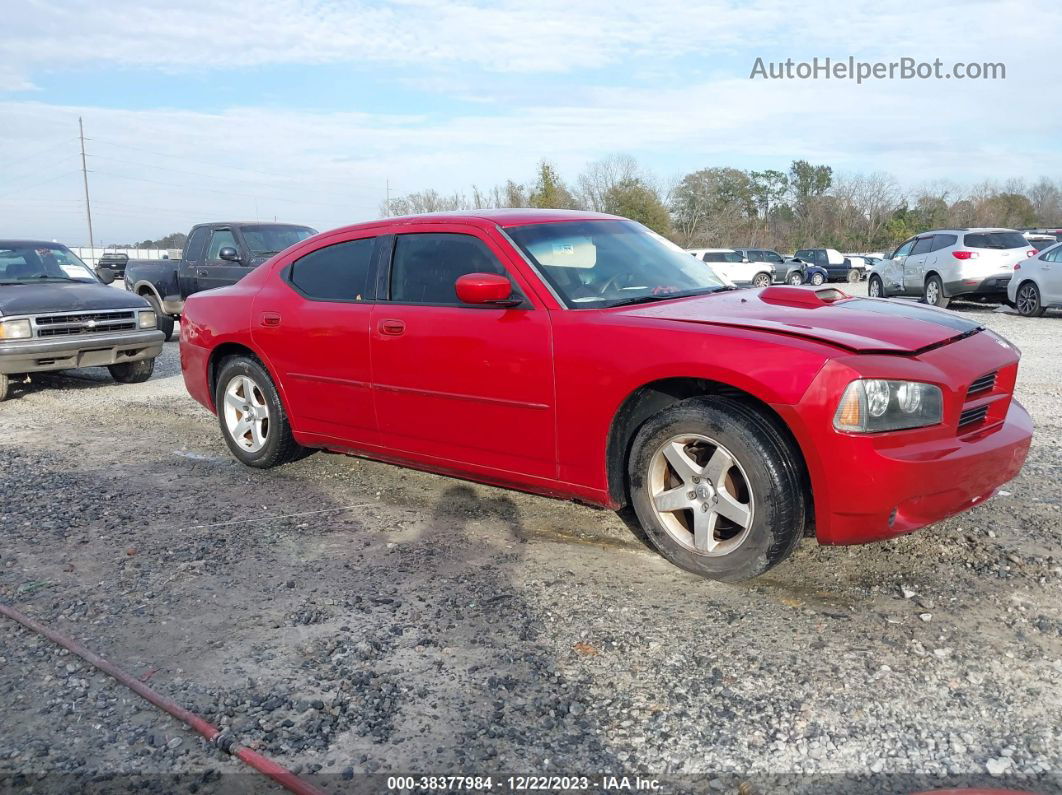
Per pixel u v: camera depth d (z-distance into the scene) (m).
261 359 5.30
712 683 2.83
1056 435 5.93
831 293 4.15
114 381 9.79
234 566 3.95
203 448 6.29
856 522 3.23
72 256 10.35
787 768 2.40
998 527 4.13
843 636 3.12
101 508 4.85
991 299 16.44
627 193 47.59
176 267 13.27
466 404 4.20
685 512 3.81
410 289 4.52
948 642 3.06
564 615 3.35
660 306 3.91
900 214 65.44
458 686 2.85
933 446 3.24
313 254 5.16
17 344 8.24
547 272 4.09
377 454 4.84
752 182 73.00
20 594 3.67
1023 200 68.31
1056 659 2.94
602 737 2.56
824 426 3.15
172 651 3.14
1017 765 2.39
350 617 3.38
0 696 2.86
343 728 2.63
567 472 3.92
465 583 3.69
